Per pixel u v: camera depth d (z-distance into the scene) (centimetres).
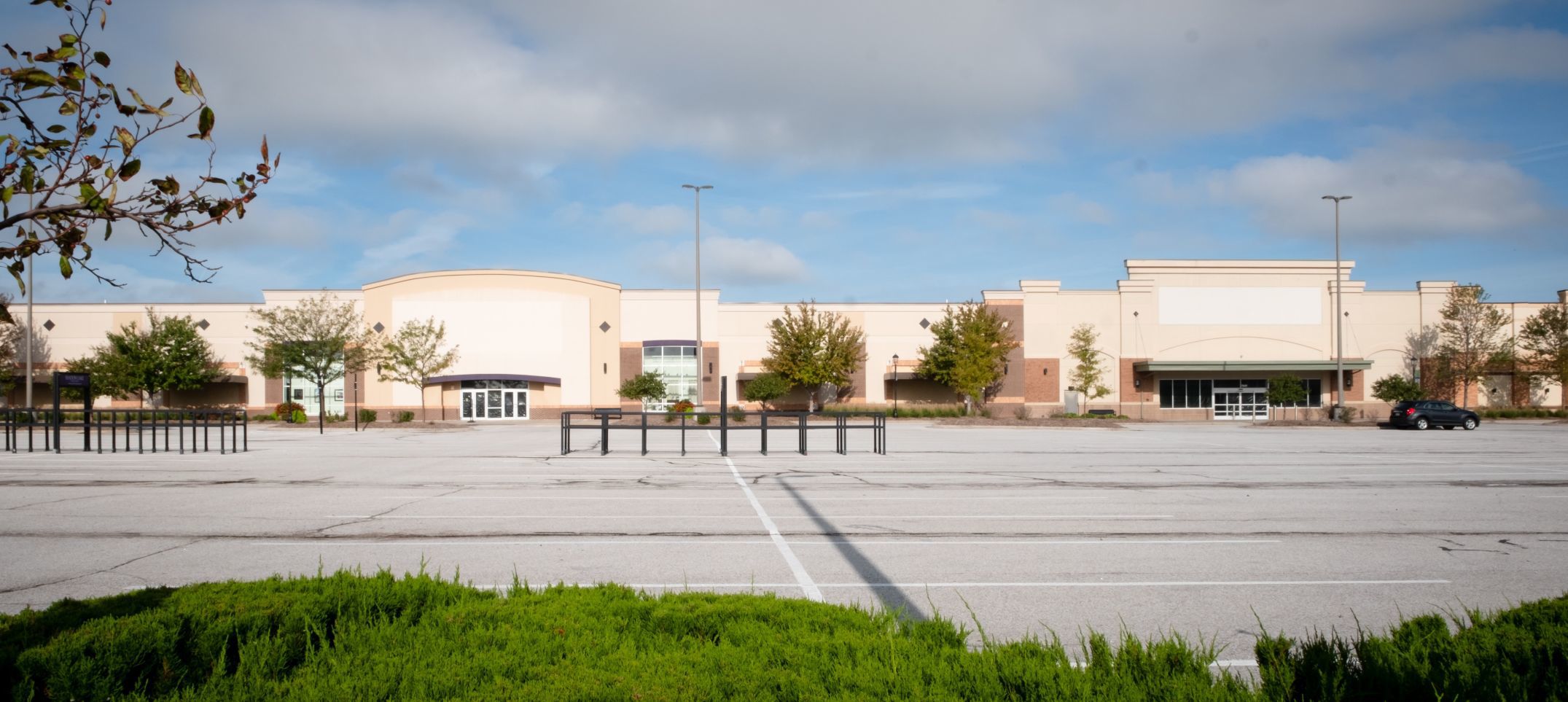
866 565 802
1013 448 2603
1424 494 1380
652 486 1471
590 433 3547
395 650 426
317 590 504
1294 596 689
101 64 312
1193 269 5394
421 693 369
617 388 5291
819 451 2434
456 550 873
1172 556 848
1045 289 5378
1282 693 368
